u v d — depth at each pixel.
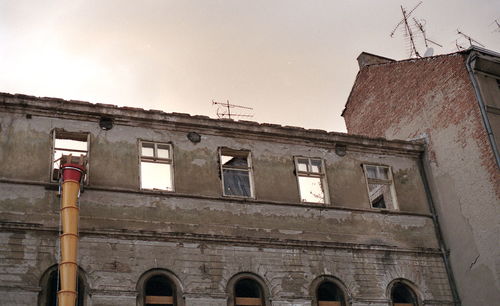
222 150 21.95
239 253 20.23
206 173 21.22
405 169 24.89
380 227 22.89
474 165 23.22
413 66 27.28
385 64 29.31
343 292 21.05
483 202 22.59
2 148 18.95
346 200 22.91
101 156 20.02
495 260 21.75
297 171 22.75
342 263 21.50
